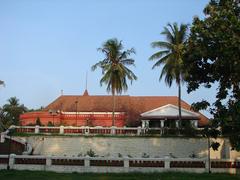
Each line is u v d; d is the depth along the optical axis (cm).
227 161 3061
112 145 4303
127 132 4472
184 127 4634
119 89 5131
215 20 2386
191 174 2925
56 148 4328
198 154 4197
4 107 7862
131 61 5256
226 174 2958
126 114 5928
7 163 3150
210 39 2369
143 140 4297
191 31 2520
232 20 2345
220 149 4141
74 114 5847
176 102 6419
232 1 2461
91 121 5791
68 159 3127
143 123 5797
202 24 2467
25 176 2723
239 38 2289
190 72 2534
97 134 4381
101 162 3114
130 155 4259
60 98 6475
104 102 6269
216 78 2467
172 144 4259
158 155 4247
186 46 2527
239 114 2322
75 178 2672
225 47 2303
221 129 2452
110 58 5225
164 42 4884
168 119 5781
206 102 2467
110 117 5822
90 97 6391
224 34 2327
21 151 4172
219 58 2352
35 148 4309
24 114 5847
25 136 4338
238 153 4047
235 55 2297
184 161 3091
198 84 2547
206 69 2494
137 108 6269
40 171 3036
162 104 6359
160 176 2814
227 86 2434
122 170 3083
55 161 3131
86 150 4306
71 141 4341
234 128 2375
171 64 4734
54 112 5697
